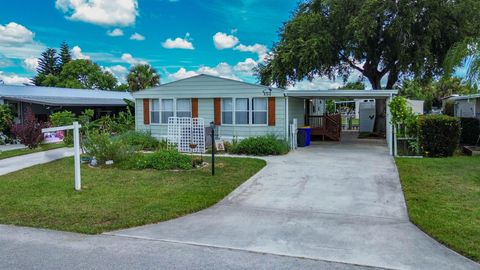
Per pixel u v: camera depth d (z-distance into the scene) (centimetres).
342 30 2081
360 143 1758
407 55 1969
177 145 1484
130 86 3525
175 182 855
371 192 759
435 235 497
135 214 607
